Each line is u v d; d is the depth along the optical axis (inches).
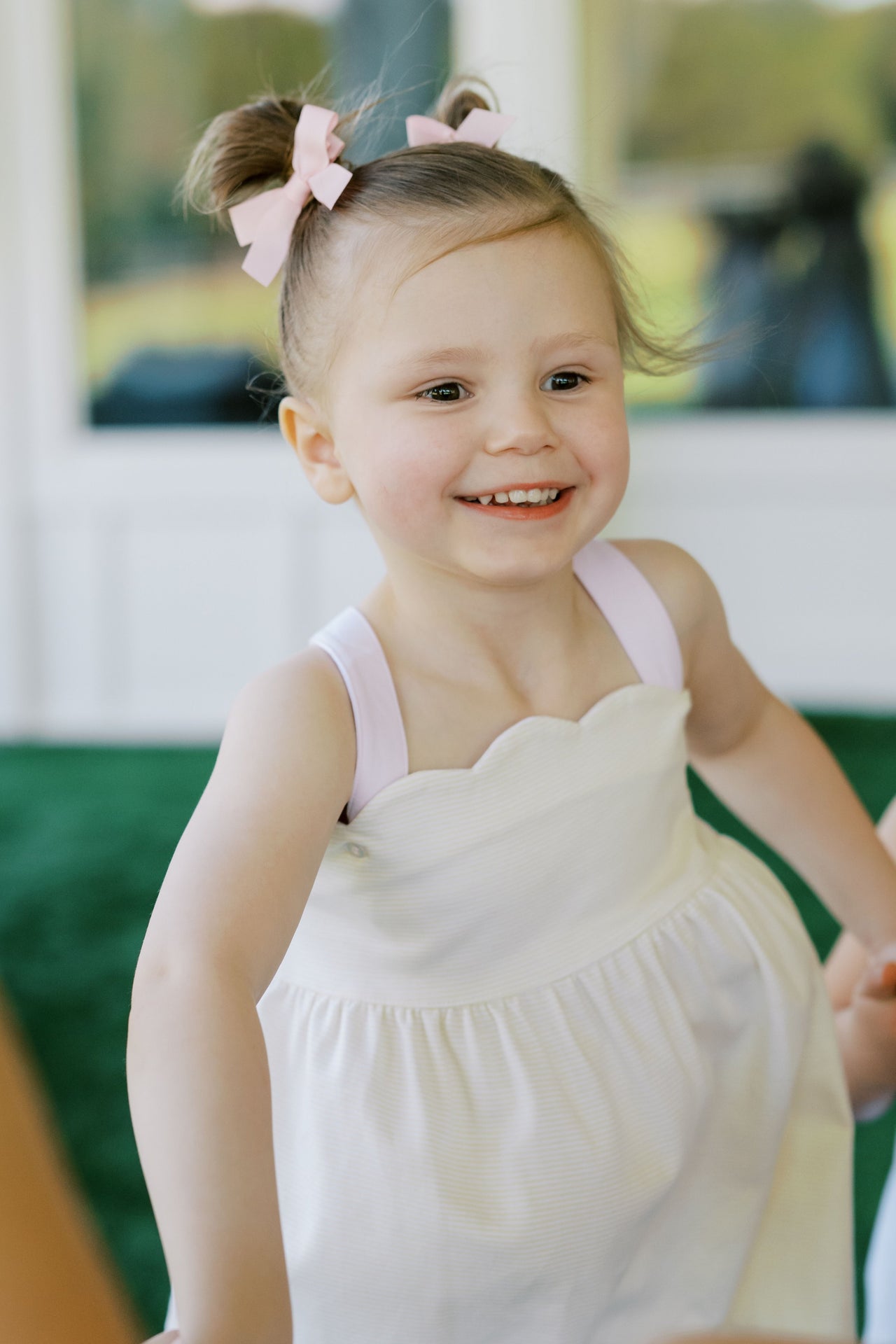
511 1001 31.7
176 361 151.5
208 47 142.2
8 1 142.8
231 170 34.7
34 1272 12.8
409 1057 31.1
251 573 156.3
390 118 41.4
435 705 31.1
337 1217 30.4
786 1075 34.9
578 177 43.0
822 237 144.3
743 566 153.8
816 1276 35.7
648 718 33.1
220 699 159.6
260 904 26.5
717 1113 34.5
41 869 111.9
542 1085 31.1
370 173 31.1
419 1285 30.1
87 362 152.6
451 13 141.1
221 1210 22.2
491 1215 30.0
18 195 148.3
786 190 143.4
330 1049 31.5
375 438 29.3
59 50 143.9
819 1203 36.0
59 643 160.1
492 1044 31.4
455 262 28.6
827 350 147.0
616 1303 32.9
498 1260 30.0
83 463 154.9
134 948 95.5
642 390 150.6
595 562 34.9
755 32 140.3
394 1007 31.5
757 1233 35.5
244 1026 24.4
